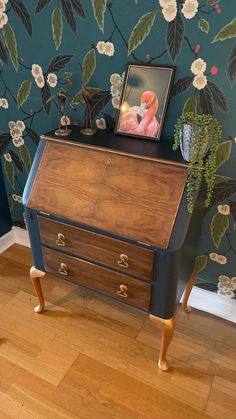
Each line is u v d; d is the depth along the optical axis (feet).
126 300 4.55
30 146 6.24
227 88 4.23
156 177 3.99
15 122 6.12
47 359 5.14
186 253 4.28
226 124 4.45
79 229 4.26
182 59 4.30
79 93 5.21
